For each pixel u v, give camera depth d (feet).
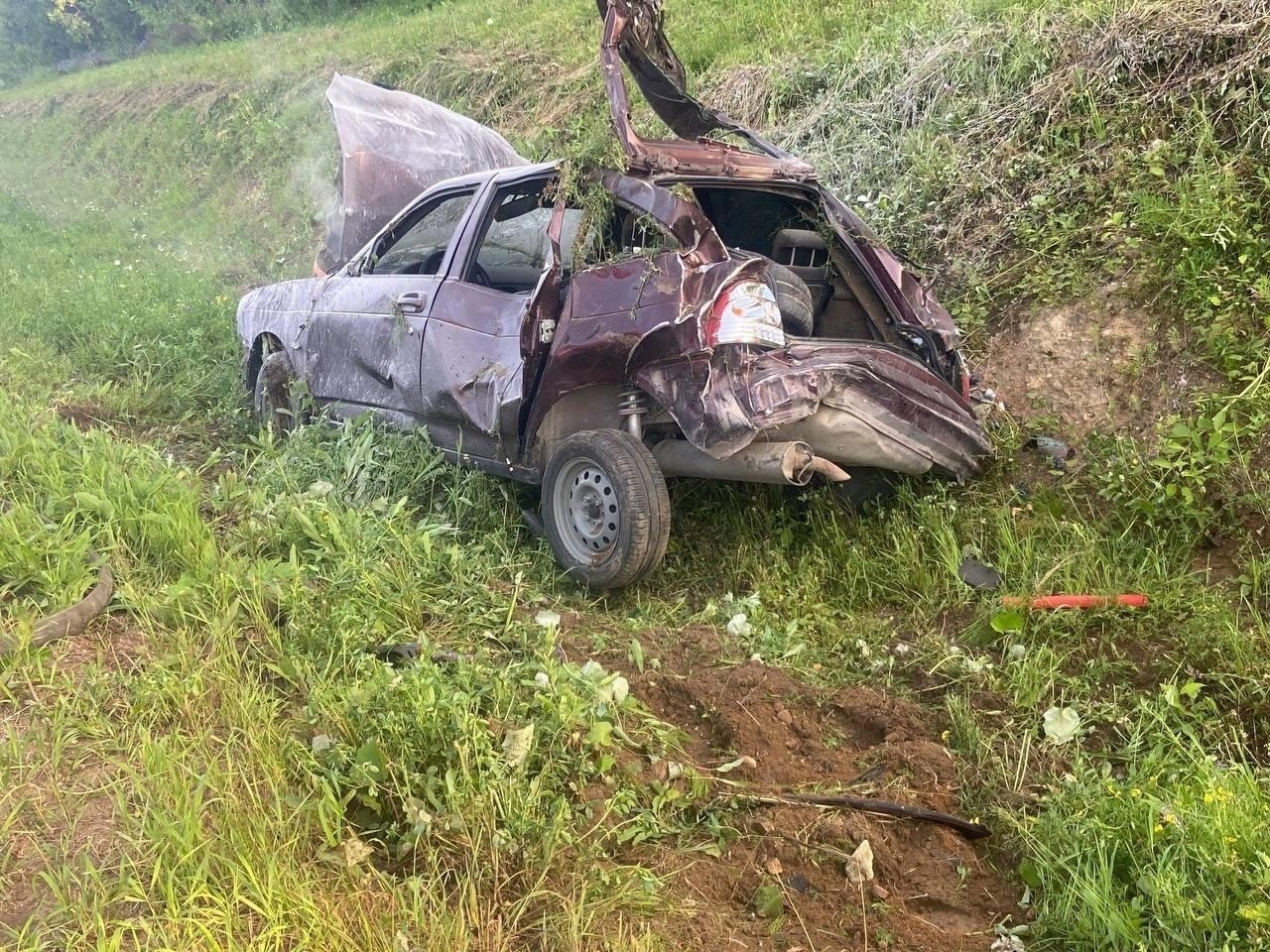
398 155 24.32
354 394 19.39
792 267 17.03
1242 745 10.98
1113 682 12.56
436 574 14.43
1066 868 9.08
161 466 16.71
